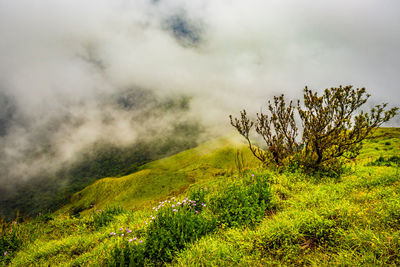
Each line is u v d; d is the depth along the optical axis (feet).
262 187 19.97
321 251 11.42
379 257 9.99
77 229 27.94
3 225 27.81
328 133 24.09
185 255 12.85
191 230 15.11
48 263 18.70
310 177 24.66
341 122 23.15
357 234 11.56
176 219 16.05
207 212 18.67
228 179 30.12
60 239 24.98
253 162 37.50
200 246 13.25
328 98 23.61
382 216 12.67
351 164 31.45
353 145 24.25
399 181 19.07
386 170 25.26
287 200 18.43
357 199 16.34
